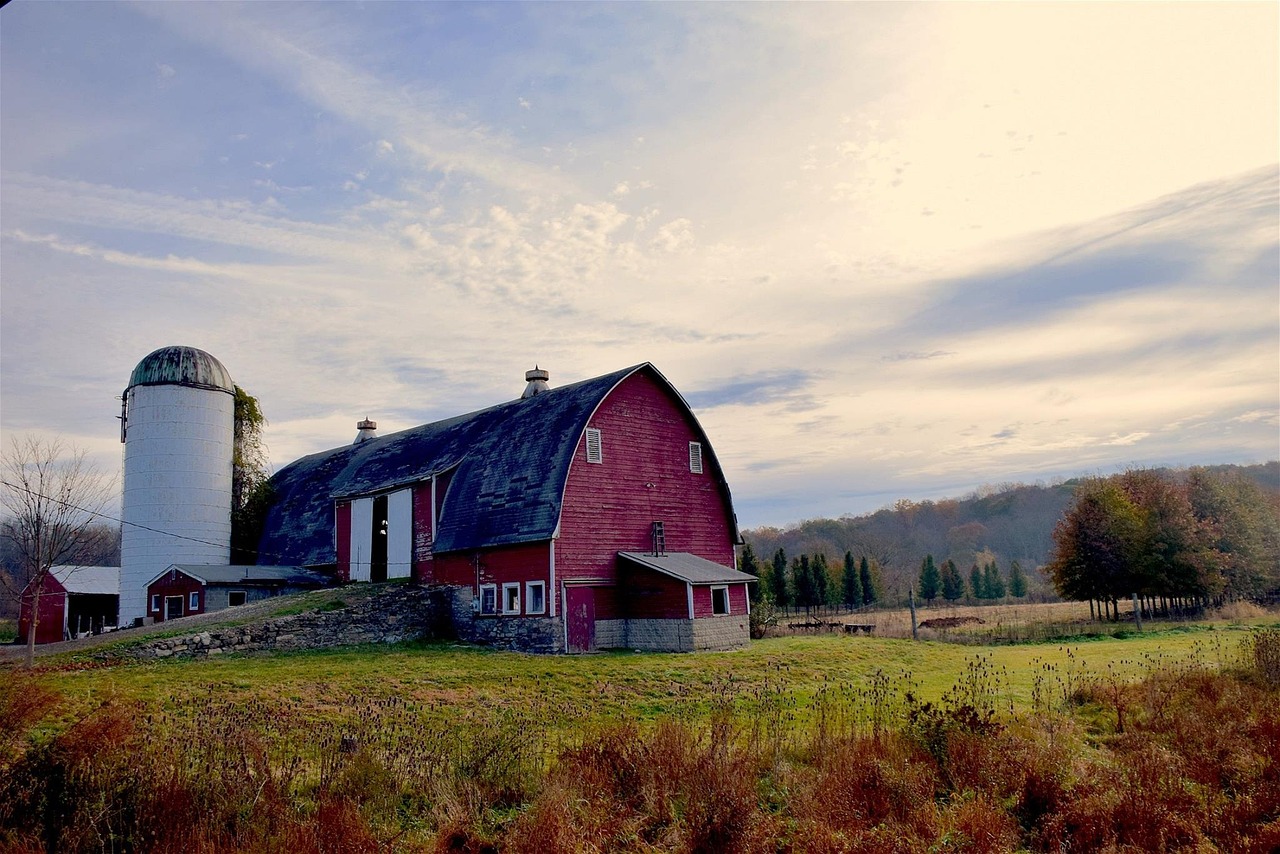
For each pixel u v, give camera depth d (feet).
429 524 111.96
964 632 125.49
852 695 64.59
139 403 130.00
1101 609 188.96
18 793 31.09
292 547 136.26
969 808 36.22
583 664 79.97
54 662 74.43
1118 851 34.22
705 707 61.00
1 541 133.59
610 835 34.37
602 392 102.42
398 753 39.01
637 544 103.09
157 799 31.83
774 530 505.25
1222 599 177.47
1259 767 42.09
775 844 34.99
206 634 83.30
